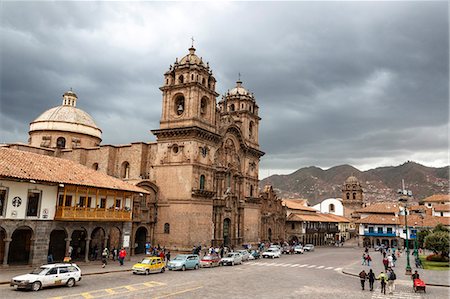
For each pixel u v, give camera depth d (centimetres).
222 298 2672
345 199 16150
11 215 3606
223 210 6738
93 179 4522
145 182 5931
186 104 6259
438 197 13512
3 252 4053
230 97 8250
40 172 3928
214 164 6619
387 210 10706
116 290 2844
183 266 4191
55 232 4809
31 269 3628
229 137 7238
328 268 4972
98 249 5194
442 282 3800
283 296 2847
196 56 6612
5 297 2475
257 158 8294
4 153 3978
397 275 4353
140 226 5728
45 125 7569
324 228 11156
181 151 6162
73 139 7631
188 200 5931
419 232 7556
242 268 4597
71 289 2845
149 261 3869
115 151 6831
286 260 5850
